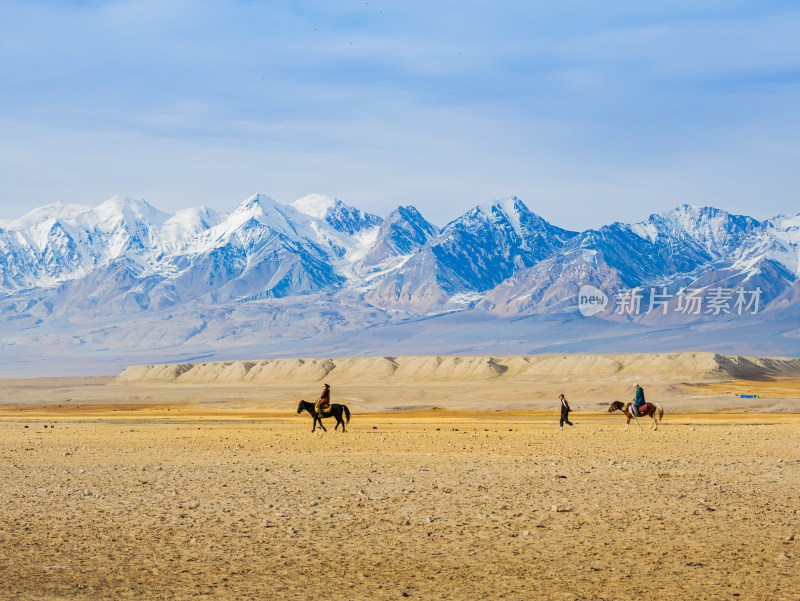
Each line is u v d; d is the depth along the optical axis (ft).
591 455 160.66
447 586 67.00
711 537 83.10
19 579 69.26
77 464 151.64
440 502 103.71
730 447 177.78
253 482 123.65
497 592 65.21
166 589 66.49
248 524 91.40
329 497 108.88
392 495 109.50
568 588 66.13
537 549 78.95
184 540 83.76
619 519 92.12
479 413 542.98
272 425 332.39
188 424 356.38
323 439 217.56
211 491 114.73
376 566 73.46
